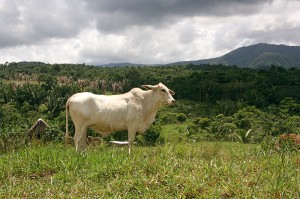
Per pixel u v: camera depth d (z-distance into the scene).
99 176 5.80
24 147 8.45
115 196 4.83
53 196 5.04
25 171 6.21
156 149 7.43
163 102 9.12
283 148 7.25
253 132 10.28
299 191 4.81
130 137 8.88
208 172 5.55
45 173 6.27
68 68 119.88
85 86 76.06
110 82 84.00
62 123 24.05
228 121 40.28
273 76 83.56
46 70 117.56
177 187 5.03
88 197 4.94
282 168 5.82
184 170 5.71
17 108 44.53
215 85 72.69
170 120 49.22
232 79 81.88
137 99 8.93
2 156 7.40
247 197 4.64
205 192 4.82
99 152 7.53
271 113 43.75
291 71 95.81
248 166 6.07
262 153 7.02
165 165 5.93
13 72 109.50
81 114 8.48
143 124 9.16
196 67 132.00
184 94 75.38
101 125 8.68
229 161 6.42
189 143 8.22
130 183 5.27
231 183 5.08
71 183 5.60
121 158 6.48
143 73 102.88
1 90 53.47
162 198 4.75
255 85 72.00
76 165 6.29
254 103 59.62
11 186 5.50
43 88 58.91
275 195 4.70
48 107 44.47
